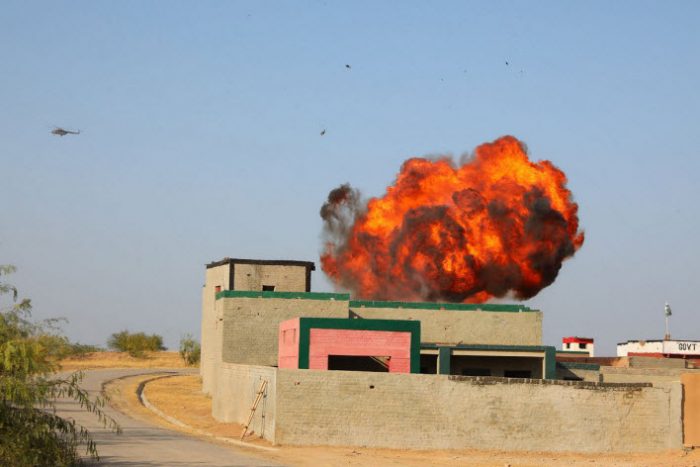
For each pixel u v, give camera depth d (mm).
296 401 35969
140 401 58156
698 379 37562
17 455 23562
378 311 52938
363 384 36312
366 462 31812
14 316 23953
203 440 36844
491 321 52656
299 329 42875
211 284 63969
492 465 33188
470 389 36844
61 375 71688
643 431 37625
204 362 64625
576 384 37375
